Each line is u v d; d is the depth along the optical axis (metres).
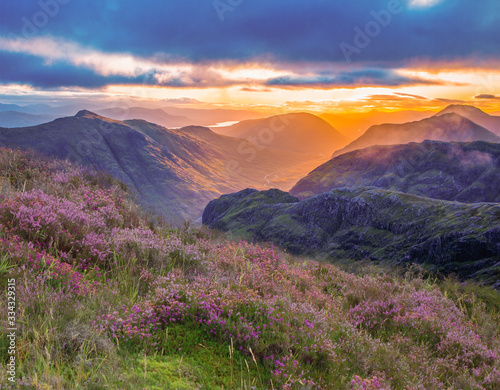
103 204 9.21
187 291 5.20
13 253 4.96
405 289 8.99
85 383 2.95
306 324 5.15
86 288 4.73
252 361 4.05
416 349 5.58
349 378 4.20
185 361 3.80
